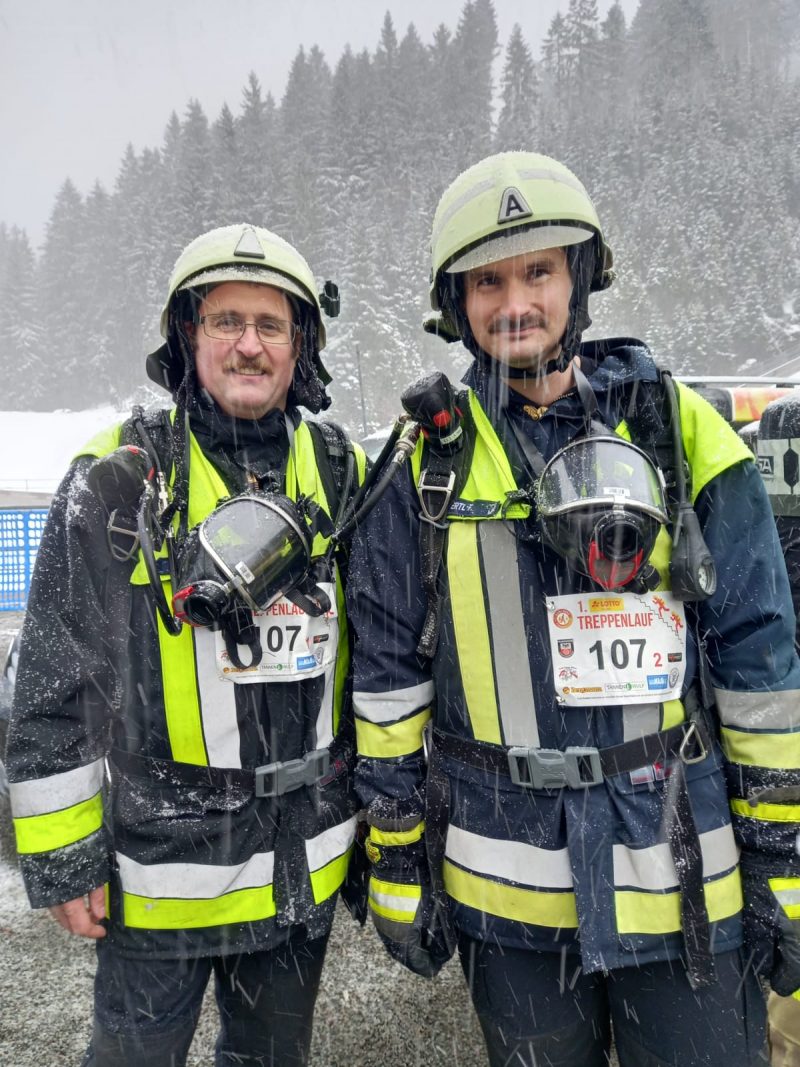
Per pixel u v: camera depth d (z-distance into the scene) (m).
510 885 1.27
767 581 1.23
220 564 1.26
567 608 1.24
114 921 1.39
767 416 1.89
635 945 1.19
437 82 114.12
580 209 1.26
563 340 1.32
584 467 1.17
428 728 1.42
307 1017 1.54
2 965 2.27
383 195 82.12
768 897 1.22
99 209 85.25
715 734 1.31
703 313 48.00
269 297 1.45
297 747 1.44
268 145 90.50
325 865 1.46
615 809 1.23
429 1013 2.05
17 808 1.32
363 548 1.43
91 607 1.35
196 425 1.48
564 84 110.00
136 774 1.39
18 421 43.88
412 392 1.26
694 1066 1.21
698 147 61.22
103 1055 1.39
